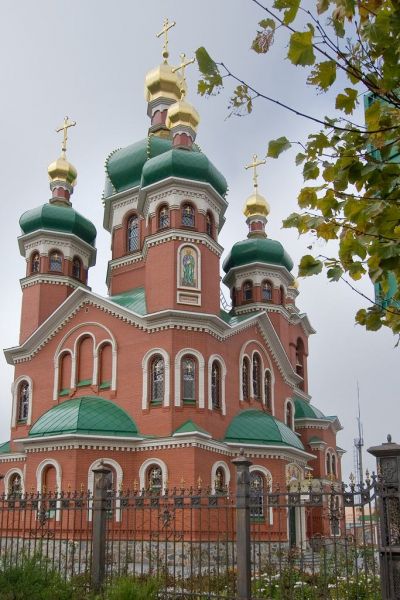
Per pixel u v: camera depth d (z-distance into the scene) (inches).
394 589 396.8
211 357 1338.6
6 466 1489.9
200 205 1411.2
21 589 527.2
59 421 1275.8
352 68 262.1
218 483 1267.2
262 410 1525.6
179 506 536.4
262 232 1879.9
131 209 1667.1
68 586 543.8
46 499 609.9
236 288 1806.1
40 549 609.9
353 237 288.8
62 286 1620.3
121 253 1649.9
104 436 1242.0
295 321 2063.2
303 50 252.1
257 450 1369.3
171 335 1304.1
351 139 281.3
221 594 543.2
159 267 1373.0
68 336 1443.2
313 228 291.1
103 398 1350.9
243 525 486.6
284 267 1811.0
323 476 1846.7
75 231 1674.5
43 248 1631.4
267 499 590.6
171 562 1031.6
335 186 285.7
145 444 1261.1
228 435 1357.0
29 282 1621.6
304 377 2069.4
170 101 1827.0
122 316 1374.3
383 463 422.6
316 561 735.1
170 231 1371.8
